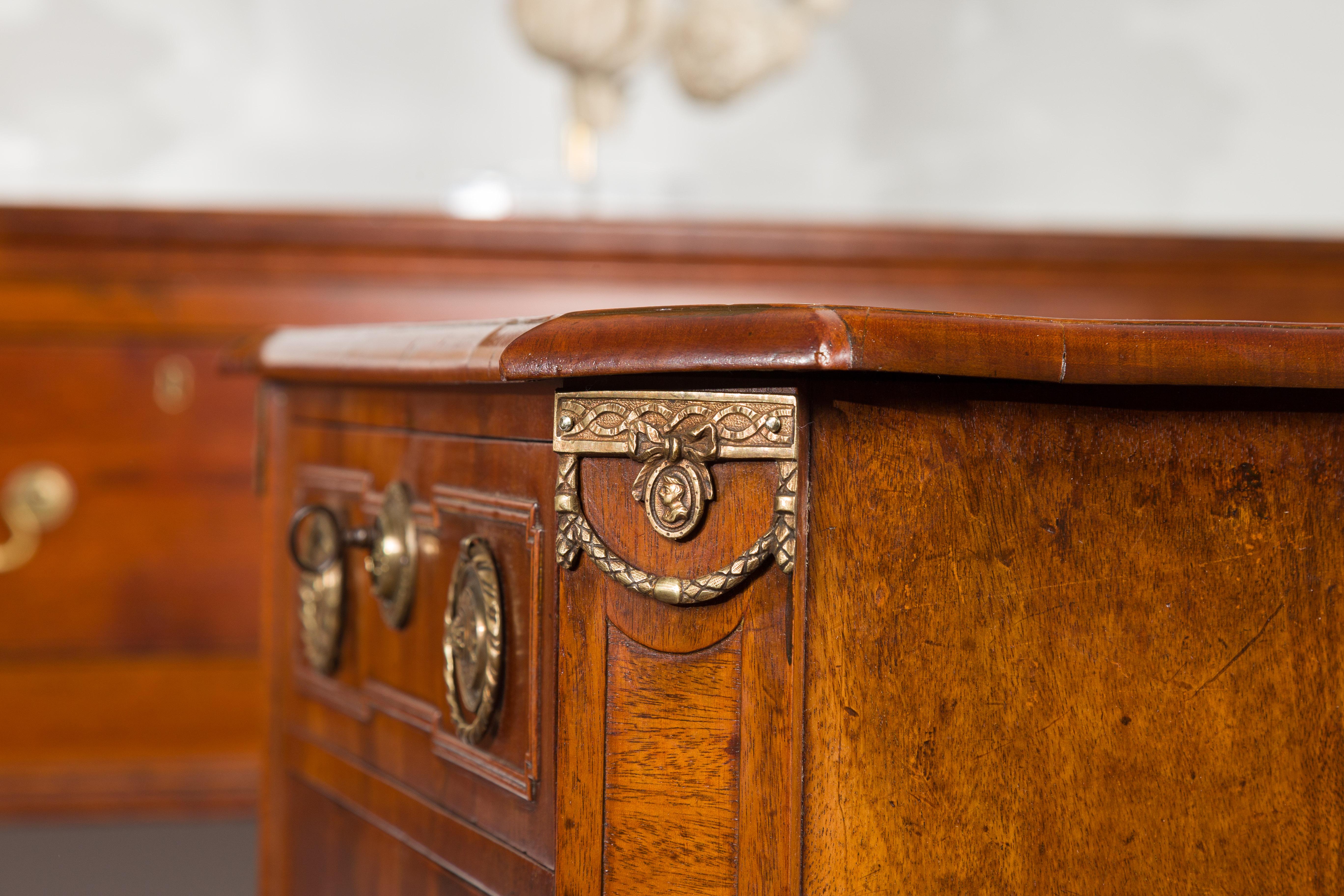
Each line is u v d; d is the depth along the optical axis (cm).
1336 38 417
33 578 253
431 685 133
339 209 246
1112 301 262
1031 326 94
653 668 101
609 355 95
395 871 142
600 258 252
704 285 256
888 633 96
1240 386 102
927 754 97
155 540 257
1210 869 106
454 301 254
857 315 88
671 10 350
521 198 310
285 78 383
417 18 388
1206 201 418
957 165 416
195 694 259
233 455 259
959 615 98
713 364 89
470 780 125
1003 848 100
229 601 260
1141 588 104
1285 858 108
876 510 95
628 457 101
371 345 136
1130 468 104
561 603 106
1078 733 102
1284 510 108
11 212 239
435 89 390
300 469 169
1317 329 101
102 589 256
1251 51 417
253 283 252
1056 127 417
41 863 237
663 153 404
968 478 98
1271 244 260
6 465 251
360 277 252
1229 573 106
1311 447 108
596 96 300
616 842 102
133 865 237
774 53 292
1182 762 105
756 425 94
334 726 158
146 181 376
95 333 252
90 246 246
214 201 380
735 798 97
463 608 123
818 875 94
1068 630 102
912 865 97
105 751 256
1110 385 102
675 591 97
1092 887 103
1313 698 109
